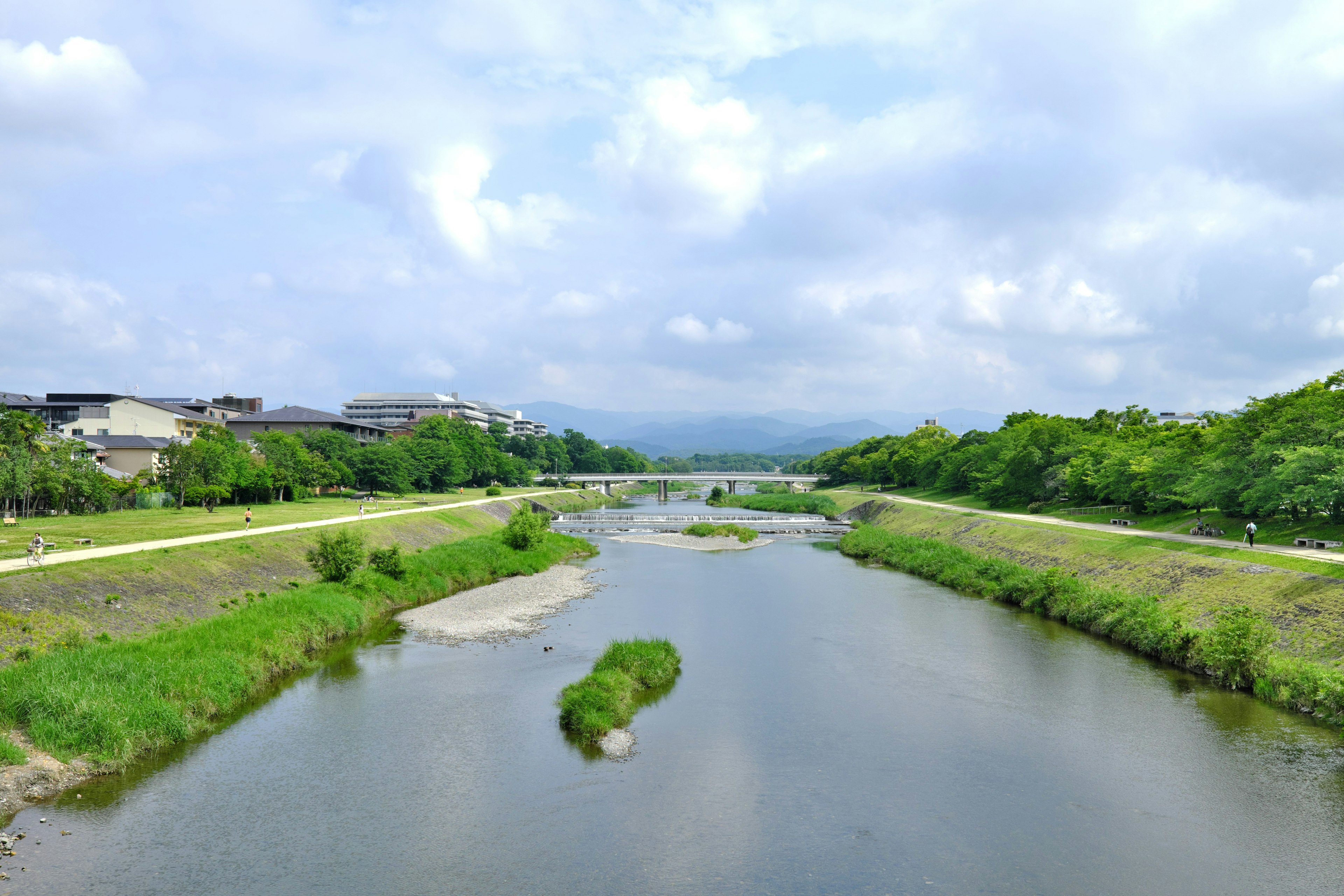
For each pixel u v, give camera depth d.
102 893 21.58
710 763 31.08
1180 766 30.52
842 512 159.75
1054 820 26.62
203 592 49.84
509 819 26.34
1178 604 50.53
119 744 29.50
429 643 48.12
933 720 35.81
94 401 148.12
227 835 24.94
